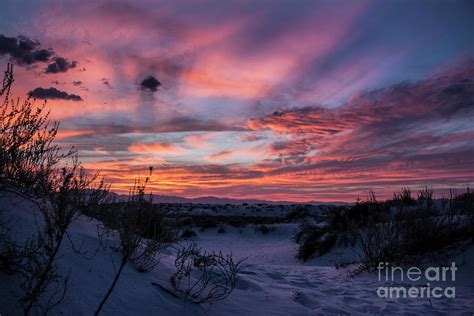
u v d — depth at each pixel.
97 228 4.52
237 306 4.52
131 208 4.14
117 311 3.30
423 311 5.23
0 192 3.87
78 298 3.21
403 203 10.73
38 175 3.99
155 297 3.79
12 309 2.73
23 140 3.89
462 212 9.61
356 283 7.48
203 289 4.55
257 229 26.72
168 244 5.01
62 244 3.80
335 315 4.86
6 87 3.71
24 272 3.08
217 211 61.50
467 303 5.64
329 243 14.20
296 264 14.59
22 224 3.60
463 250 8.37
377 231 9.30
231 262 5.13
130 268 4.12
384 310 5.29
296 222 30.94
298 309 4.82
